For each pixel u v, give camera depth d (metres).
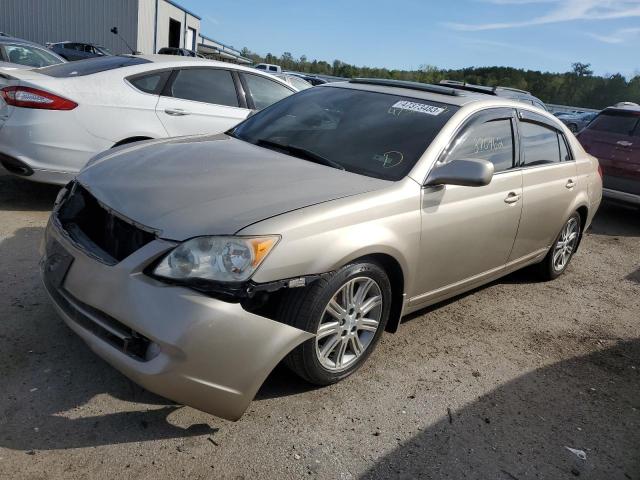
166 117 5.40
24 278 3.74
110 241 2.58
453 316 4.14
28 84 4.77
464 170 3.05
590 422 3.07
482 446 2.74
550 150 4.55
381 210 2.89
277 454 2.48
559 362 3.70
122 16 27.06
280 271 2.45
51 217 2.99
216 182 2.81
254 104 6.11
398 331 3.76
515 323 4.19
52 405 2.59
